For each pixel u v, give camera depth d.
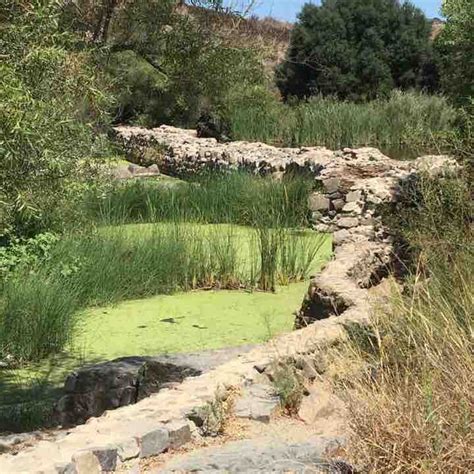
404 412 3.93
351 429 4.22
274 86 36.50
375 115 22.72
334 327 5.88
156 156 21.59
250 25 13.95
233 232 12.72
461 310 5.29
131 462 4.21
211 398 4.87
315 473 3.99
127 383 6.45
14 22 5.24
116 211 13.41
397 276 8.72
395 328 5.20
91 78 5.88
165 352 7.93
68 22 8.95
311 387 5.14
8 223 6.99
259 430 4.76
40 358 8.02
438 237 6.74
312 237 12.83
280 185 14.33
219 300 9.89
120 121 25.52
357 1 37.25
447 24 10.27
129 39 10.67
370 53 36.59
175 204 14.33
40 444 4.28
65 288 9.12
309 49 36.66
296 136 22.72
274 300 9.86
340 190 13.84
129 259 10.43
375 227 10.29
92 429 4.41
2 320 8.09
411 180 12.70
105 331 8.73
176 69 10.80
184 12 10.96
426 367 4.27
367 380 4.52
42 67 5.34
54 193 5.93
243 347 6.92
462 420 3.78
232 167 17.58
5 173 5.31
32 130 5.01
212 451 4.39
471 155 8.06
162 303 9.79
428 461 3.70
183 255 10.61
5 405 6.73
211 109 24.00
